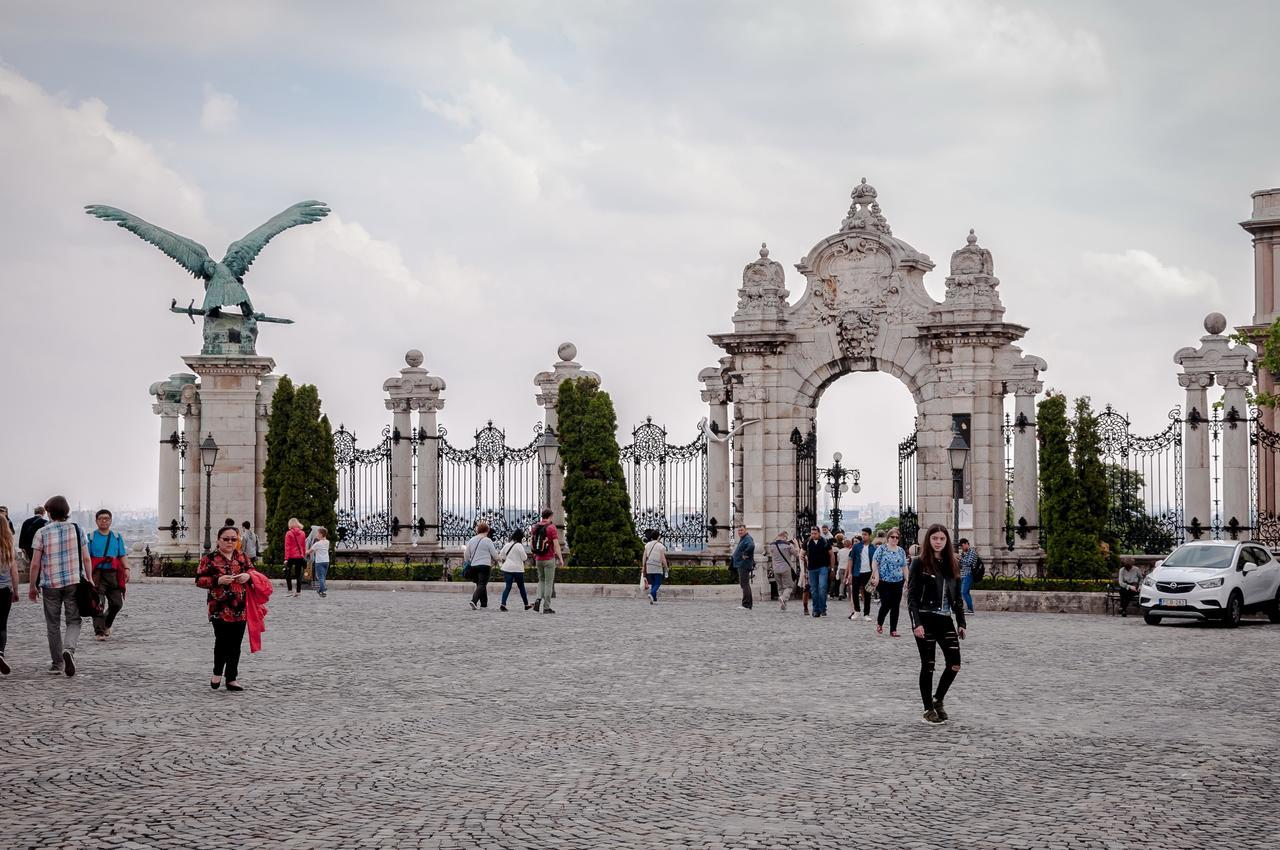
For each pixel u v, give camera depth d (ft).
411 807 43.78
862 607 129.39
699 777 48.62
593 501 153.99
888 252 147.43
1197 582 109.60
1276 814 43.86
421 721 59.57
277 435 164.25
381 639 93.09
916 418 145.69
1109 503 137.49
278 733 56.39
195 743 53.98
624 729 57.98
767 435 152.05
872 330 147.64
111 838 39.58
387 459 168.14
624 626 104.99
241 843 39.34
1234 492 137.59
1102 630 105.60
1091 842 40.52
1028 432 142.51
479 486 165.78
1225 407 138.92
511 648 88.12
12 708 62.03
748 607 126.52
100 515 91.09
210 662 78.89
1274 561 116.78
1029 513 142.31
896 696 68.08
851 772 49.73
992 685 72.59
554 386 166.20
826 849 39.63
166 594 136.26
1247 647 92.53
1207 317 139.44
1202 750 54.13
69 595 72.90
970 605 120.78
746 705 64.85
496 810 43.45
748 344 151.84
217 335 171.32
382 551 166.81
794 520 150.92
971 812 43.96
